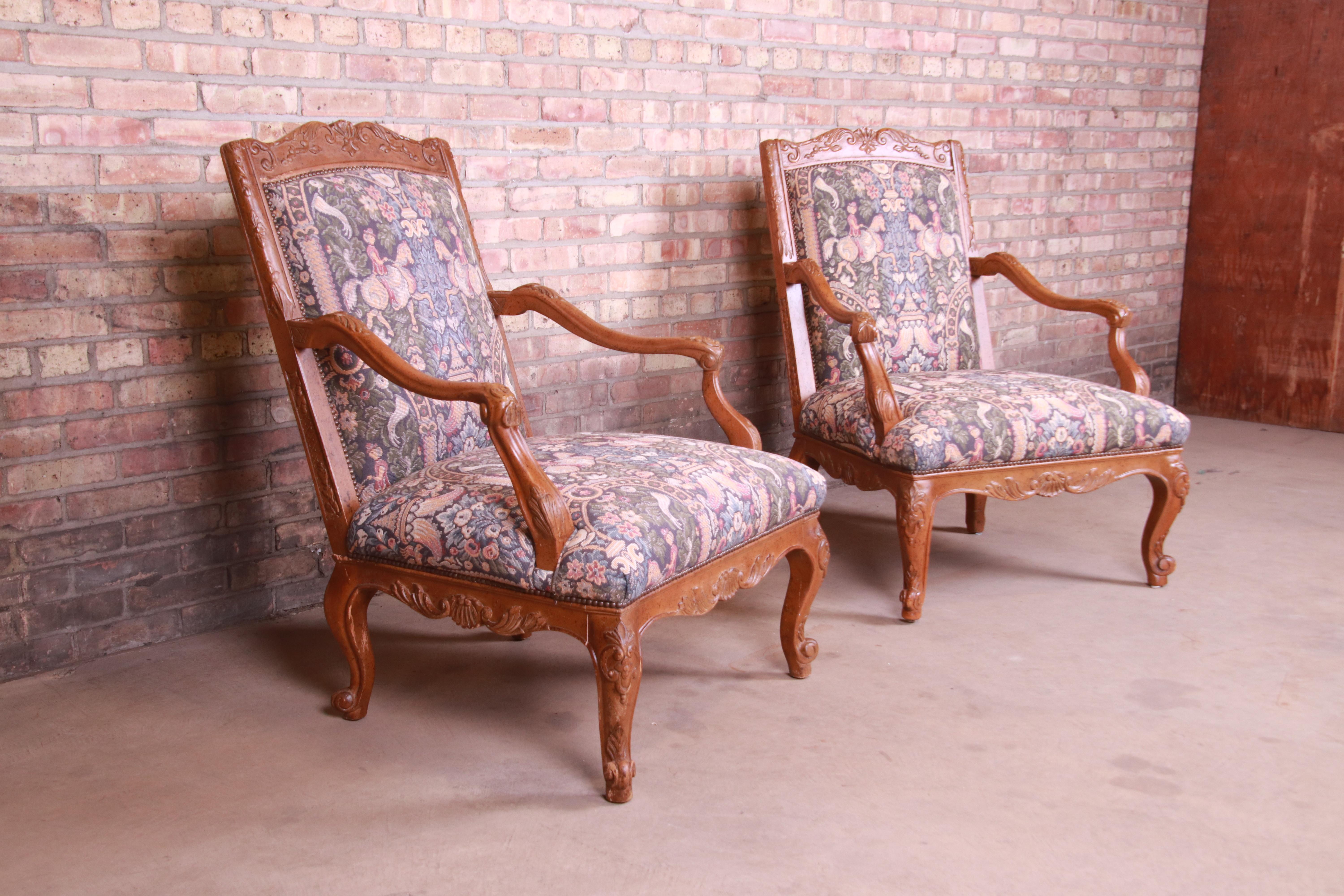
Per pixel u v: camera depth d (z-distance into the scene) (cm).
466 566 177
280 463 250
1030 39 386
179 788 180
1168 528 265
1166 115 442
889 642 238
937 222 295
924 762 188
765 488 196
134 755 191
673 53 299
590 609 169
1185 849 163
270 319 193
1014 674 222
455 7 259
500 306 230
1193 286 468
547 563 169
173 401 232
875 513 333
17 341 211
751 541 195
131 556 231
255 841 165
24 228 209
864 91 344
